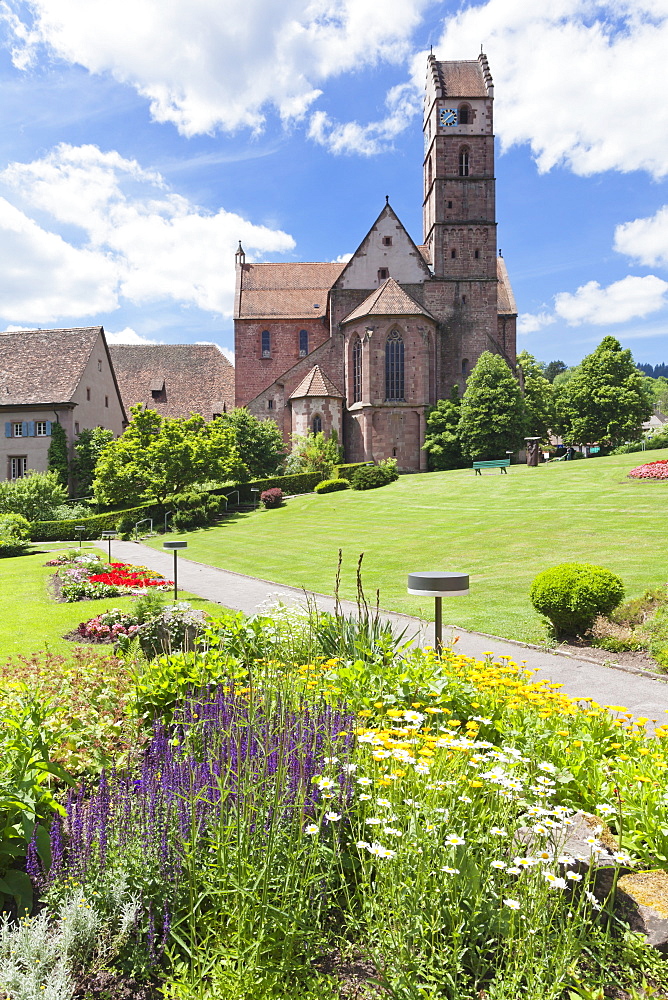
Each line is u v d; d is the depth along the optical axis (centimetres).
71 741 448
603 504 2572
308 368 5716
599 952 309
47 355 5631
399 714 494
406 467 5344
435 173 5650
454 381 5659
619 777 446
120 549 3262
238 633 723
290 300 6531
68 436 5300
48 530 4125
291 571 2158
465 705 534
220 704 446
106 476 4403
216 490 4750
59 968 260
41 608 1614
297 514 3759
